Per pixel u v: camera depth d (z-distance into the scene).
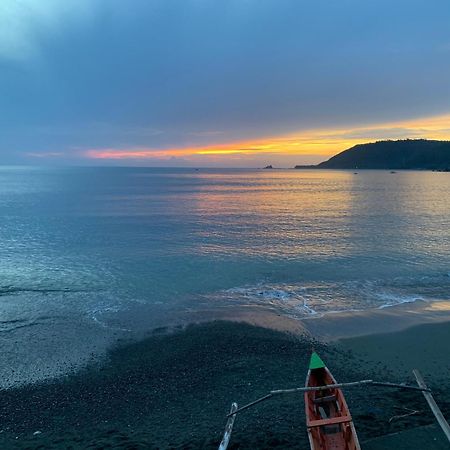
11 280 30.28
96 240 44.16
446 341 19.86
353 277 30.75
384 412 13.18
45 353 19.14
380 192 112.56
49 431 13.22
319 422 11.10
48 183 164.75
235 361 18.11
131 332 21.59
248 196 101.69
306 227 52.09
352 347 19.36
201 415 13.79
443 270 32.22
